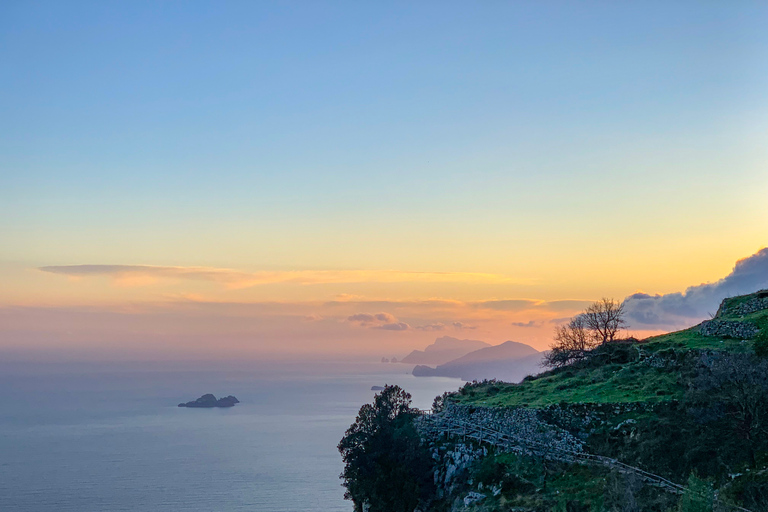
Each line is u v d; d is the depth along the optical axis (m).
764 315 87.25
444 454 83.25
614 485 63.12
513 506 67.31
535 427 78.25
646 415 75.12
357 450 89.19
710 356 82.56
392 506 77.62
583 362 101.25
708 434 67.94
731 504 55.75
